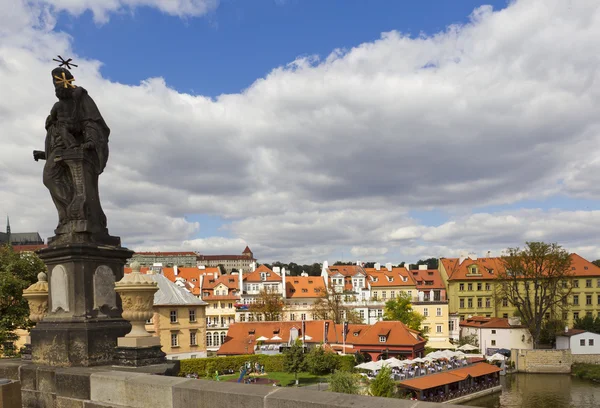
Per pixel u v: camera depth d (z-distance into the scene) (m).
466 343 77.81
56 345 9.05
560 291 73.50
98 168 10.31
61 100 10.22
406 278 96.12
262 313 84.69
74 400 7.87
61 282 9.59
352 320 78.69
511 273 74.31
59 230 10.00
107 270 9.82
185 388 6.22
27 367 8.87
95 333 9.09
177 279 88.12
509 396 49.69
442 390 48.25
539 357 64.81
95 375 7.59
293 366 48.59
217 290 86.94
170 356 54.44
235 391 5.70
